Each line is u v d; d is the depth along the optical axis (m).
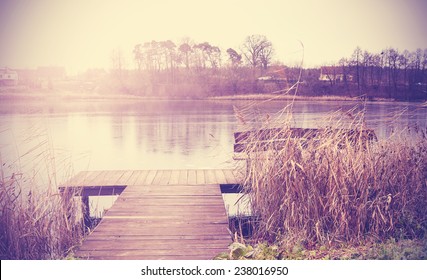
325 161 5.11
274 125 5.55
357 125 5.56
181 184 7.14
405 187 5.29
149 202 5.99
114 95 40.50
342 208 4.91
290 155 5.16
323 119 5.68
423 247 4.29
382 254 4.18
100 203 8.59
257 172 5.43
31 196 5.12
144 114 30.23
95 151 16.09
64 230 5.08
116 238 4.55
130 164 13.53
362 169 5.08
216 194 6.43
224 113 29.80
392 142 5.71
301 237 4.72
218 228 4.88
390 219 4.89
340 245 4.65
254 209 5.46
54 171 5.64
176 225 4.98
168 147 16.61
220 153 14.55
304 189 4.99
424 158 5.52
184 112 30.89
